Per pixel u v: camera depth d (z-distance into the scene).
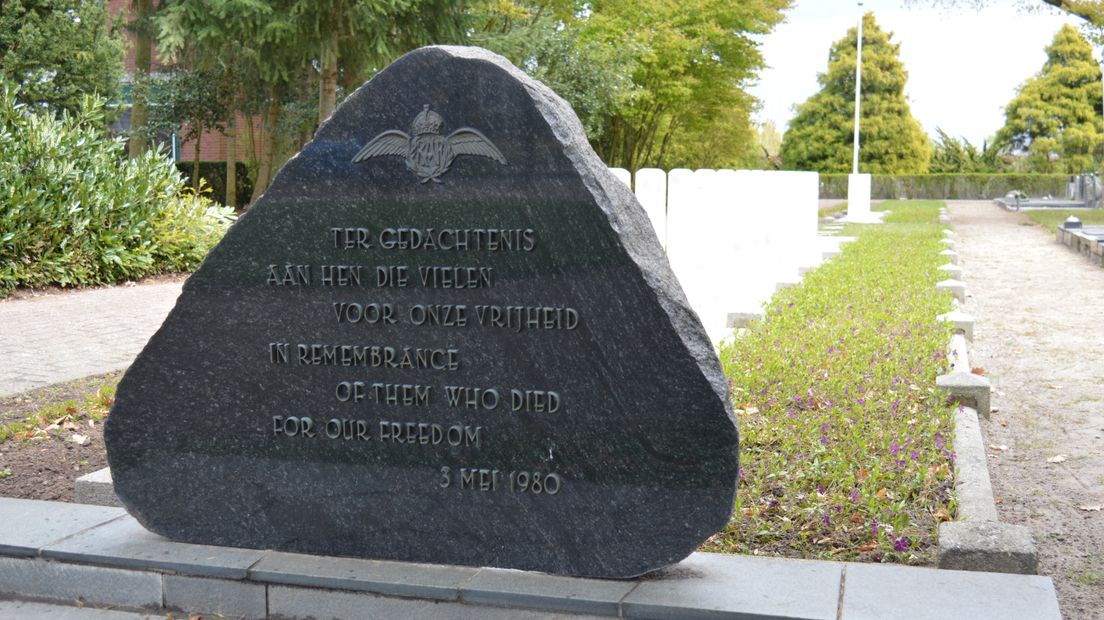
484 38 22.39
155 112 25.20
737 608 3.48
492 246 3.87
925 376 7.14
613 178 4.01
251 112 25.86
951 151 63.91
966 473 5.19
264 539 4.20
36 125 13.69
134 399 4.26
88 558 4.11
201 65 22.20
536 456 3.89
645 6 31.27
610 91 26.56
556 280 3.81
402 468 4.04
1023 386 8.23
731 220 11.29
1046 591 3.56
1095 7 24.11
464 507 3.98
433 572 3.91
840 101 61.06
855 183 30.91
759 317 9.49
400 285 3.99
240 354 4.16
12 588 4.23
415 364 4.00
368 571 3.92
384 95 3.93
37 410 6.84
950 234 23.75
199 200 16.50
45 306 12.02
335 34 18.50
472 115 3.85
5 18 24.91
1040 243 23.08
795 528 4.48
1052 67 60.38
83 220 13.71
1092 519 5.06
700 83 33.69
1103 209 40.09
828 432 5.77
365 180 3.99
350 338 4.06
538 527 3.90
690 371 3.70
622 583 3.76
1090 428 6.87
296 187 4.05
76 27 25.80
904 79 61.06
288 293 4.11
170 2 19.00
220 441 4.21
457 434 3.97
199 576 4.02
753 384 6.83
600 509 3.82
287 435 4.15
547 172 3.79
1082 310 12.36
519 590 3.71
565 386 3.83
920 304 10.58
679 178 10.05
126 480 4.30
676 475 3.74
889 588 3.61
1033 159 60.19
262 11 17.73
